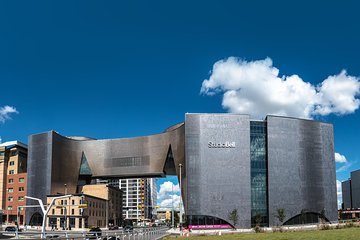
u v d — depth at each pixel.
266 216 118.19
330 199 127.88
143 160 148.50
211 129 118.50
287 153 122.56
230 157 117.38
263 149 122.12
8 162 170.75
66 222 116.81
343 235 55.22
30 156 150.00
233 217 112.62
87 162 155.75
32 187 146.88
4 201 166.12
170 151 143.62
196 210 113.81
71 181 153.00
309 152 126.75
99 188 156.12
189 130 118.38
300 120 127.12
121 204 179.00
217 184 115.50
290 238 52.75
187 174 115.94
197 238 61.78
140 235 68.56
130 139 152.38
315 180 126.06
